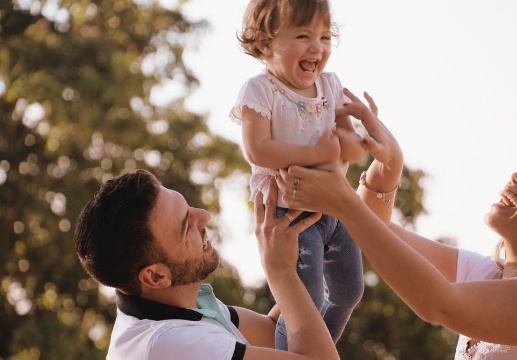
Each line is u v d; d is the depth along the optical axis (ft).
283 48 10.89
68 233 53.01
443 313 10.24
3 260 53.06
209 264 11.30
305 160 10.58
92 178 53.62
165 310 10.96
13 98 49.55
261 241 11.10
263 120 10.82
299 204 10.56
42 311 53.72
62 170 53.36
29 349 48.62
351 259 11.43
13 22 51.39
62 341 48.70
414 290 10.12
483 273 12.91
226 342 10.53
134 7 53.21
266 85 10.93
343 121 11.24
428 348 61.57
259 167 11.23
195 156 54.44
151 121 53.06
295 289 10.79
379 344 62.75
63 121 49.78
